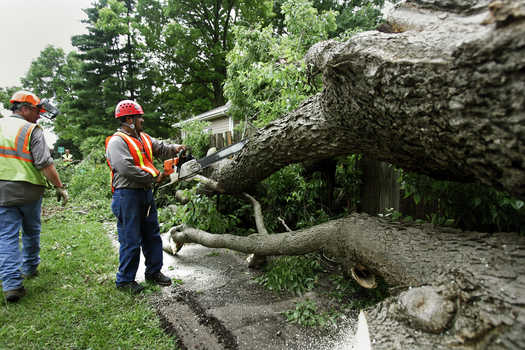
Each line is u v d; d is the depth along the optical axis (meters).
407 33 1.17
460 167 1.25
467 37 0.93
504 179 1.03
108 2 19.52
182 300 2.33
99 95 19.59
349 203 3.39
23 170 2.32
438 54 1.01
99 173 7.91
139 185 2.42
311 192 3.26
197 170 2.66
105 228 4.80
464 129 1.02
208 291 2.50
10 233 2.30
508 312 0.92
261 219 3.11
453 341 1.02
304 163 3.18
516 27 0.81
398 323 1.22
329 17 4.02
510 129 0.89
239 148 2.80
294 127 2.13
